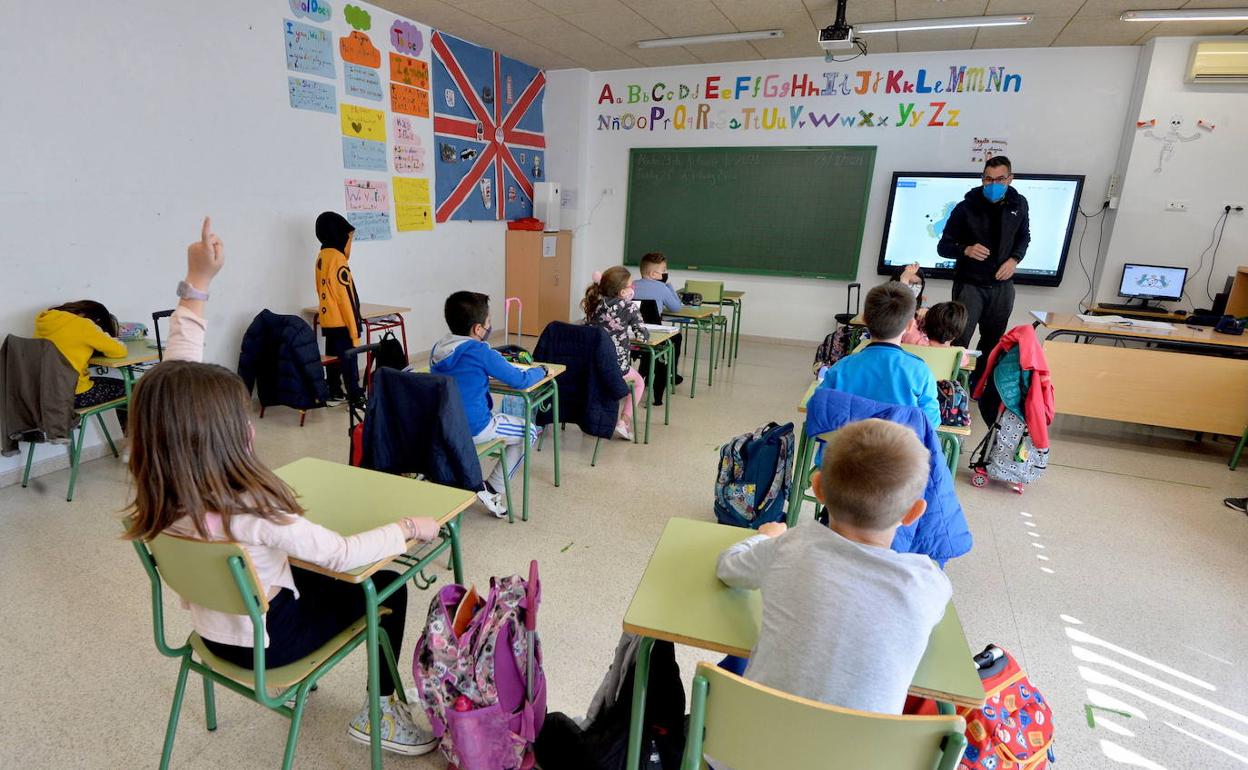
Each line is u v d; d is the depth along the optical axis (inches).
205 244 54.1
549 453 138.0
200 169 140.6
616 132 267.6
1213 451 152.8
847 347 176.9
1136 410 150.2
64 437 103.2
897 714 33.9
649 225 270.8
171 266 137.2
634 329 138.3
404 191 201.8
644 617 42.8
